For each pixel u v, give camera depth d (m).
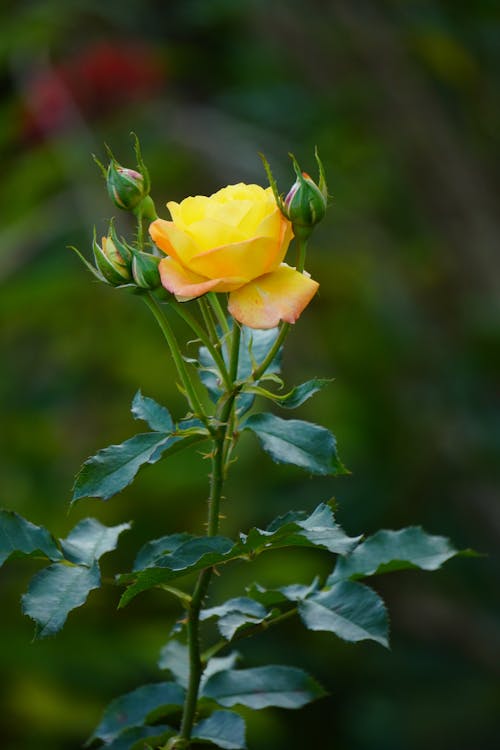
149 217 2.19
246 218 1.97
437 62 5.89
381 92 5.86
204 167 6.17
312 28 5.84
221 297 2.92
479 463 6.11
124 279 2.05
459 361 6.31
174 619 5.29
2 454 5.88
